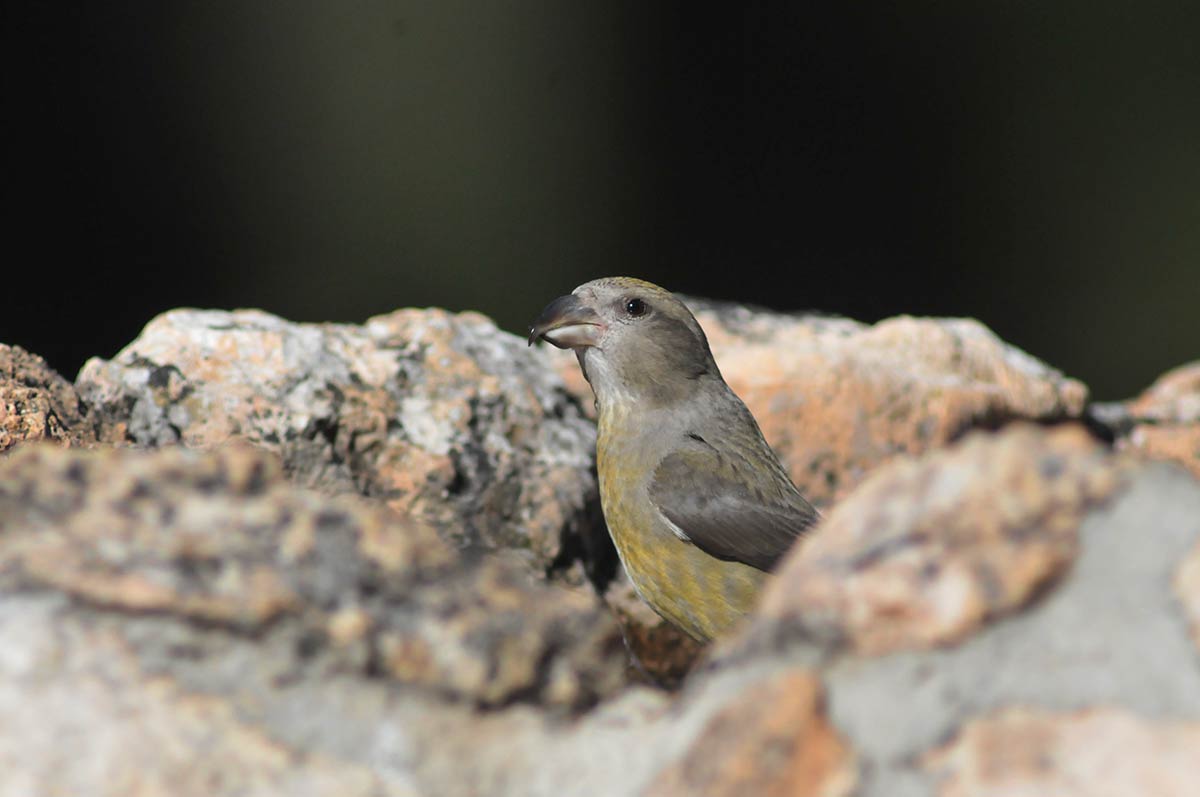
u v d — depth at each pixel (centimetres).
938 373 512
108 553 179
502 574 190
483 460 407
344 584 182
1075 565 167
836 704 164
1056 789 156
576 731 179
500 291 1003
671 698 188
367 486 397
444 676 180
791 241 1067
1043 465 174
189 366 397
